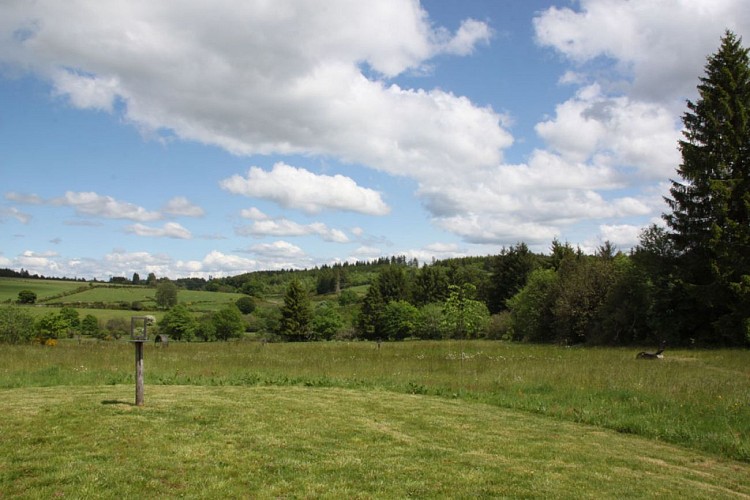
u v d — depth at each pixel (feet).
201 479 18.86
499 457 24.02
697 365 60.29
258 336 238.89
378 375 51.72
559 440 28.37
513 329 160.15
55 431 24.06
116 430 24.59
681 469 24.58
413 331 220.02
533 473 21.77
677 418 33.91
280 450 22.95
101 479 18.33
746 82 104.83
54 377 44.93
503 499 18.43
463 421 31.55
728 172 102.42
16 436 23.15
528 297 152.15
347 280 461.78
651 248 110.93
